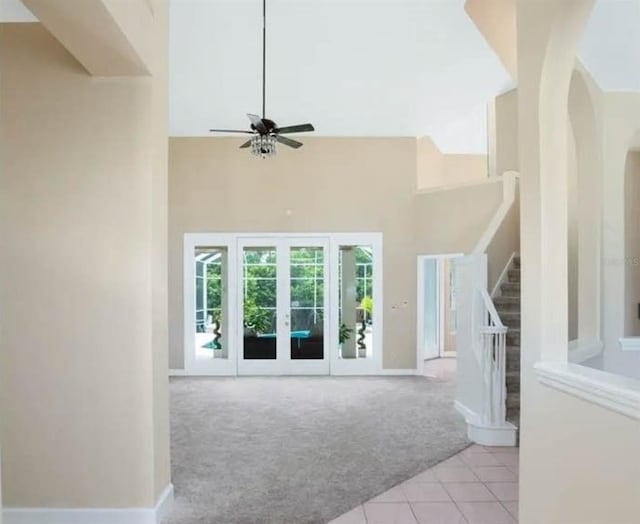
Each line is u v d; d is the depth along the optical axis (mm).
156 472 2932
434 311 9367
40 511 2867
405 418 5172
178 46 5215
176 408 5617
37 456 2885
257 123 4457
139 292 2898
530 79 2598
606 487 1943
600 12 3500
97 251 2908
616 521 1882
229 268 7645
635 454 1780
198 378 7367
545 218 2506
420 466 3805
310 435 4602
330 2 4527
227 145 7668
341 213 7660
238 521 2943
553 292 2490
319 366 7641
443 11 4703
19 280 2896
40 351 2891
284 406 5695
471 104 6777
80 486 2881
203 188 7672
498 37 4184
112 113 2914
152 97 2930
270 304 7688
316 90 6281
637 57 3908
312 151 7676
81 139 2910
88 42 2494
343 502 3191
